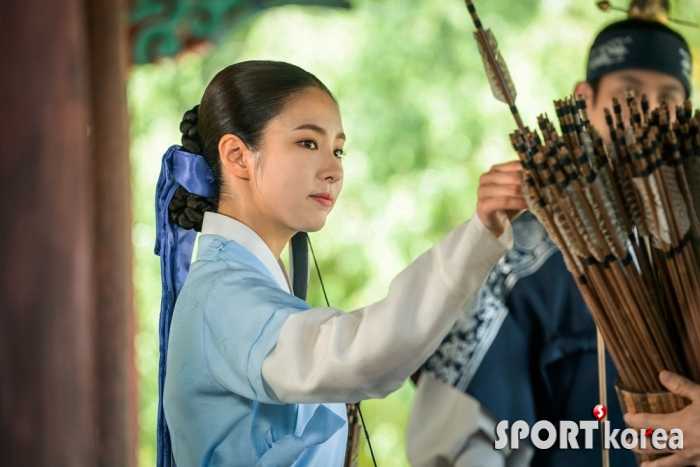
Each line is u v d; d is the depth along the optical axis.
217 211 3.75
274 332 3.21
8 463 6.48
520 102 13.60
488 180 3.20
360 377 3.04
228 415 3.40
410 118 13.62
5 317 6.50
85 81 7.03
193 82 13.77
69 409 6.70
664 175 3.30
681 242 3.38
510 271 5.21
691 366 3.48
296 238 4.07
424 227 13.34
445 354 5.17
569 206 3.28
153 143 13.62
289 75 3.63
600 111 5.44
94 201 7.36
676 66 5.42
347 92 13.70
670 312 3.50
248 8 9.01
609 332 3.51
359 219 13.38
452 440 5.09
